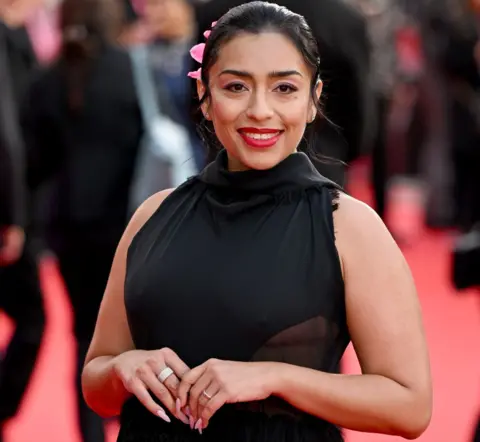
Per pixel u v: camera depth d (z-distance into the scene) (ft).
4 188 30.91
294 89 15.76
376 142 57.41
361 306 15.62
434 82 63.31
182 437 15.94
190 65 29.94
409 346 15.61
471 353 43.42
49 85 32.14
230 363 15.29
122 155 32.19
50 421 36.73
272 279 15.51
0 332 46.57
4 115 30.78
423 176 70.74
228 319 15.55
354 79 29.19
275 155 15.85
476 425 26.40
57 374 41.45
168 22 42.29
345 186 29.48
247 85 15.72
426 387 15.62
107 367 16.31
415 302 15.85
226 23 15.92
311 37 16.02
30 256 32.14
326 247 15.62
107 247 32.17
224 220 16.06
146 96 32.27
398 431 15.66
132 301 16.31
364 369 15.80
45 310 32.86
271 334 15.44
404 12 66.74
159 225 16.65
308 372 15.43
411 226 68.03
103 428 31.48
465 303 51.19
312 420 15.99
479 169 58.03
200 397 15.15
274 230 15.78
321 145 28.37
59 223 32.19
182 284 15.83
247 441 15.69
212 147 18.19
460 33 59.21
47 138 32.24
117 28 33.14
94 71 31.96
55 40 55.72
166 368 15.51
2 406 32.63
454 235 63.41
